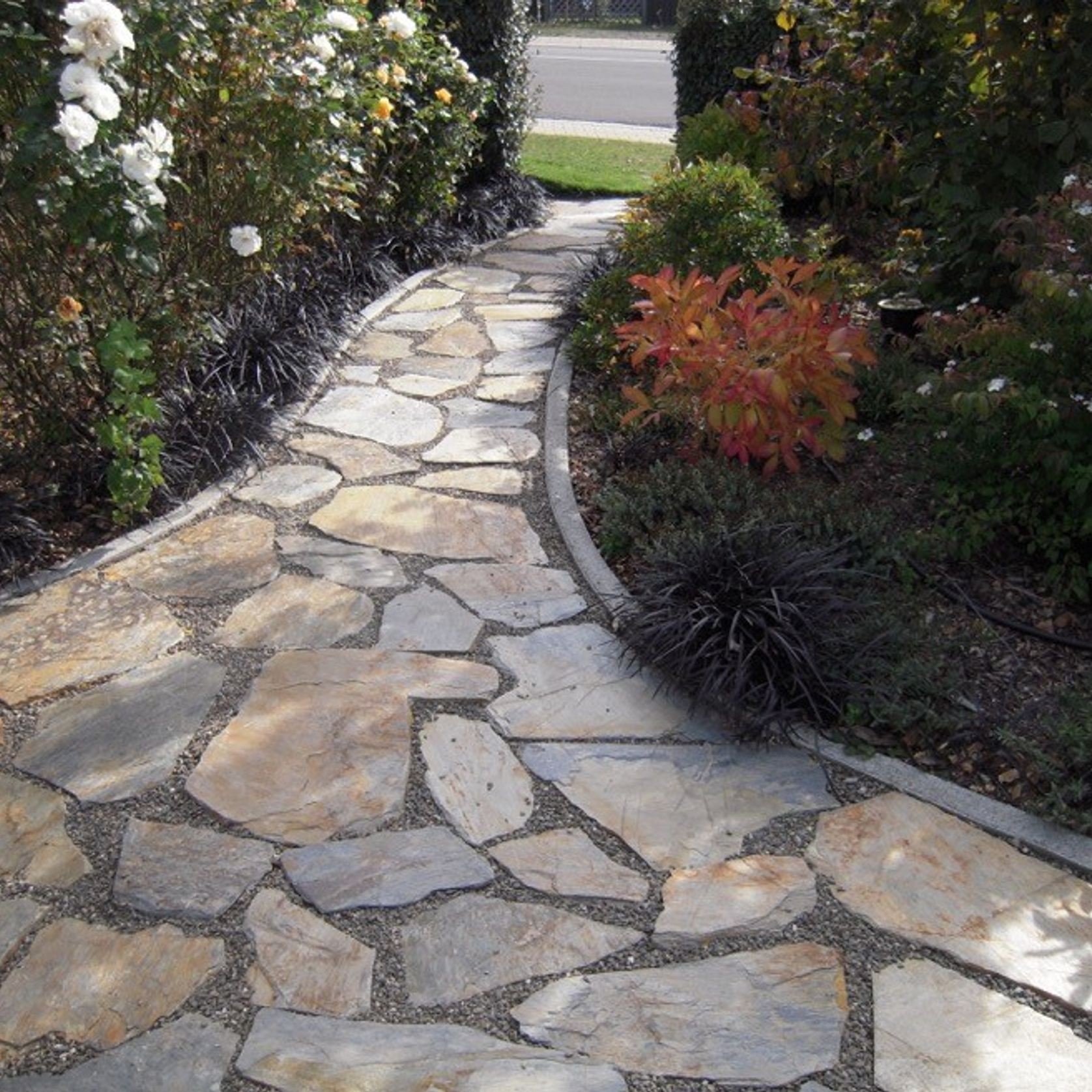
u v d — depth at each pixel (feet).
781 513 13.83
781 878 9.54
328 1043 8.07
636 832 10.02
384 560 14.20
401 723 11.28
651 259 19.06
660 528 14.21
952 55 17.29
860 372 16.92
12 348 15.06
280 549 14.42
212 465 16.12
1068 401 12.53
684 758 10.91
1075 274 12.75
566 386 19.07
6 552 13.74
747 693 11.36
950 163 16.98
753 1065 7.91
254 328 19.22
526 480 16.25
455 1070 7.88
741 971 8.67
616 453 16.19
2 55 13.12
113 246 13.41
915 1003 8.39
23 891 9.37
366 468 16.56
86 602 13.26
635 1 90.07
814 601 12.10
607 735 11.19
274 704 11.51
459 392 19.24
